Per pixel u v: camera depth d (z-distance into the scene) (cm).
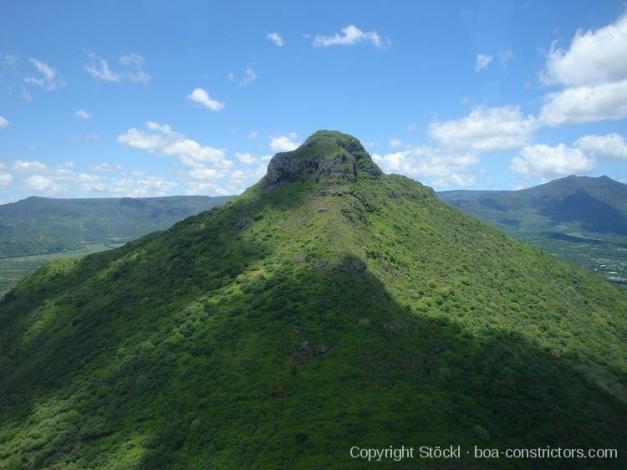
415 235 16525
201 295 13475
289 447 7338
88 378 11981
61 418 10775
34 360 14625
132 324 13675
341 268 11944
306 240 13962
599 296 17925
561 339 13212
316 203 16062
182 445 8406
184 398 9538
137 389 10606
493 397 9050
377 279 12144
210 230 17675
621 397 11200
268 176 19712
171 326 12444
